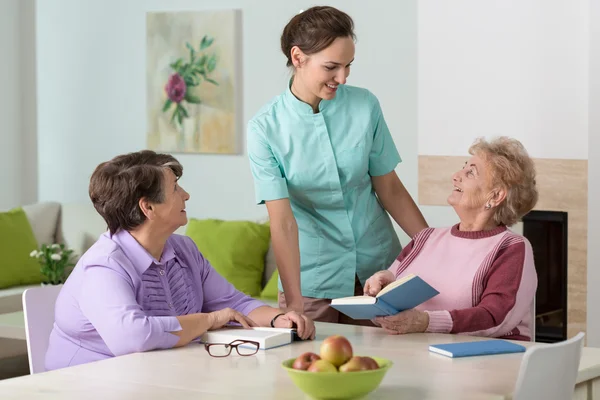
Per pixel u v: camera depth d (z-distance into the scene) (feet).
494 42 17.70
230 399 7.07
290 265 10.97
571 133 17.15
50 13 23.54
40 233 22.38
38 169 23.93
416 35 19.11
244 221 19.79
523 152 10.34
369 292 10.34
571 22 17.01
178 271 9.97
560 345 7.21
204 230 19.86
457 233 10.50
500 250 10.11
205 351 8.91
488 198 10.25
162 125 22.11
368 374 6.81
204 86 21.47
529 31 17.38
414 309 9.73
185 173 22.03
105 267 9.18
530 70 17.40
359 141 11.31
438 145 18.38
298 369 7.07
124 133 22.77
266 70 20.84
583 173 17.11
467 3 17.88
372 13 19.56
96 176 9.50
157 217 9.44
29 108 23.89
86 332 9.23
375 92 19.61
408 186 19.42
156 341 8.87
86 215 22.49
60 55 23.48
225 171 21.54
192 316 9.25
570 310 17.49
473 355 8.63
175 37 21.72
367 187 11.82
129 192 9.32
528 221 18.21
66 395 7.25
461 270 10.16
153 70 22.07
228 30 21.07
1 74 23.63
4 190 23.89
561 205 17.39
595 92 16.74
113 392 7.33
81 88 23.29
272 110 11.35
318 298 11.73
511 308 9.80
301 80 11.08
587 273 17.12
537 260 18.25
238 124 21.26
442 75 18.24
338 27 10.27
